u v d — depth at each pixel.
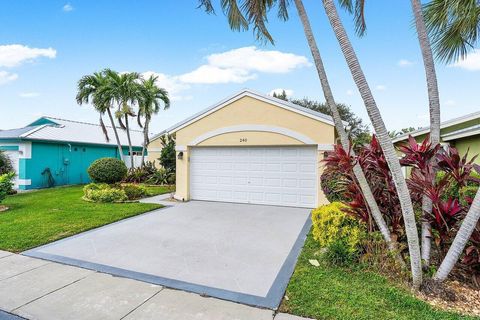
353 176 4.64
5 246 5.50
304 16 5.38
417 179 4.10
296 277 4.11
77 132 18.86
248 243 5.81
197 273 4.35
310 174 9.55
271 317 3.14
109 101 17.22
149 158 21.31
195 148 11.16
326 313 3.16
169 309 3.31
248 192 10.36
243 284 3.97
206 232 6.62
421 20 4.44
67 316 3.16
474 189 4.79
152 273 4.34
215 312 3.25
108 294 3.68
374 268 4.25
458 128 11.52
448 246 4.03
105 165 13.27
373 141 4.64
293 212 8.84
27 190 14.23
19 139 14.54
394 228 4.34
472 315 3.12
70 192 13.31
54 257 5.00
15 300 3.51
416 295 3.53
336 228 4.72
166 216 8.29
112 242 5.86
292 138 9.53
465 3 4.45
